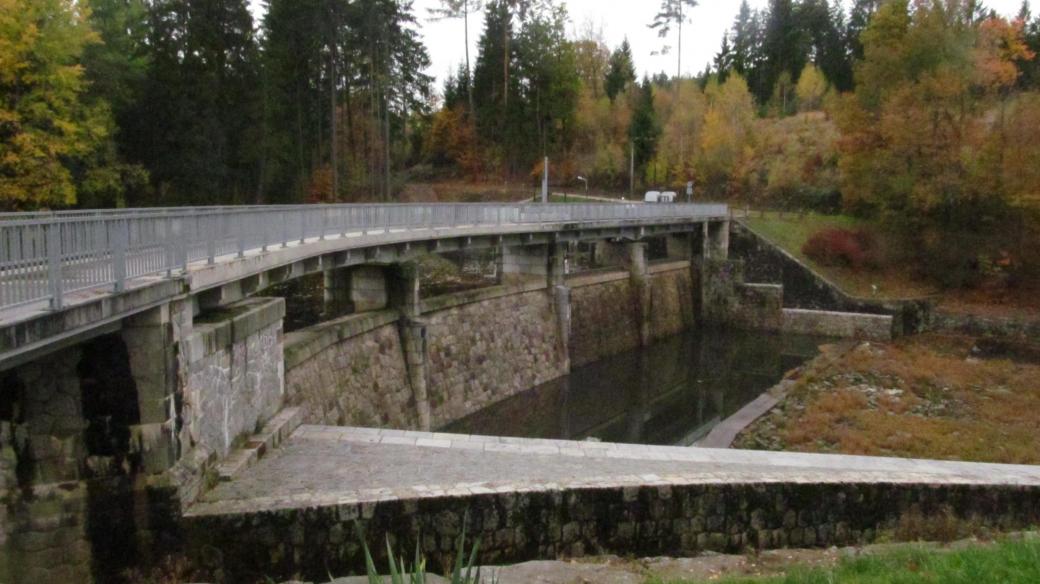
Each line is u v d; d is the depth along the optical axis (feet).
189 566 38.63
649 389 125.59
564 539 43.21
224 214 47.73
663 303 165.78
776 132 257.75
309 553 40.06
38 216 36.91
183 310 40.14
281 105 165.99
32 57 104.17
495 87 244.63
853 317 160.56
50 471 36.86
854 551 42.93
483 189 237.25
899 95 174.70
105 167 120.57
